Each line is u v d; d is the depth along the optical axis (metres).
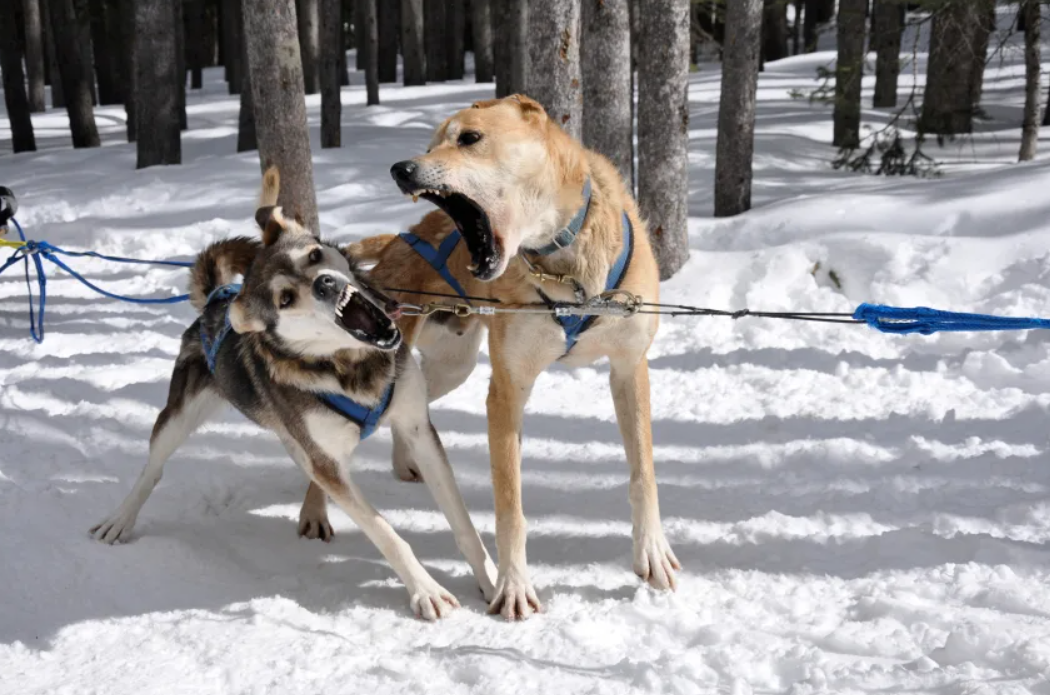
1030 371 5.58
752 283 7.18
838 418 5.25
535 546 4.11
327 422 3.55
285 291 3.37
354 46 33.22
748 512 4.28
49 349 7.20
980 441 4.79
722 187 8.69
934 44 11.91
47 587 3.73
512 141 3.23
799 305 6.98
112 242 10.23
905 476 4.47
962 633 3.02
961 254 6.92
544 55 7.10
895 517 4.11
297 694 3.03
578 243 3.46
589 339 3.59
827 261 7.18
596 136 7.34
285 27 7.70
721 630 3.27
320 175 11.91
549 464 4.99
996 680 2.80
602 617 3.43
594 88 7.26
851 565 3.71
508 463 3.62
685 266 7.57
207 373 4.17
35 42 22.92
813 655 3.04
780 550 3.88
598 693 2.93
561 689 2.98
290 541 4.25
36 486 4.66
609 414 5.65
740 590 3.61
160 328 7.63
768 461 4.80
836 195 8.47
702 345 6.58
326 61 13.98
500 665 3.11
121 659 3.27
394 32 23.45
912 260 7.00
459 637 3.39
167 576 3.86
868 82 19.17
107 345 7.28
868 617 3.33
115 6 22.52
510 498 3.61
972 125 12.64
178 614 3.59
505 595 3.56
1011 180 7.98
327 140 14.22
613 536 4.17
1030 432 4.84
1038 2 9.78
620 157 7.36
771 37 25.55
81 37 21.06
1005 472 4.43
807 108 16.08
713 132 13.66
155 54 13.33
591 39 7.20
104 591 3.73
